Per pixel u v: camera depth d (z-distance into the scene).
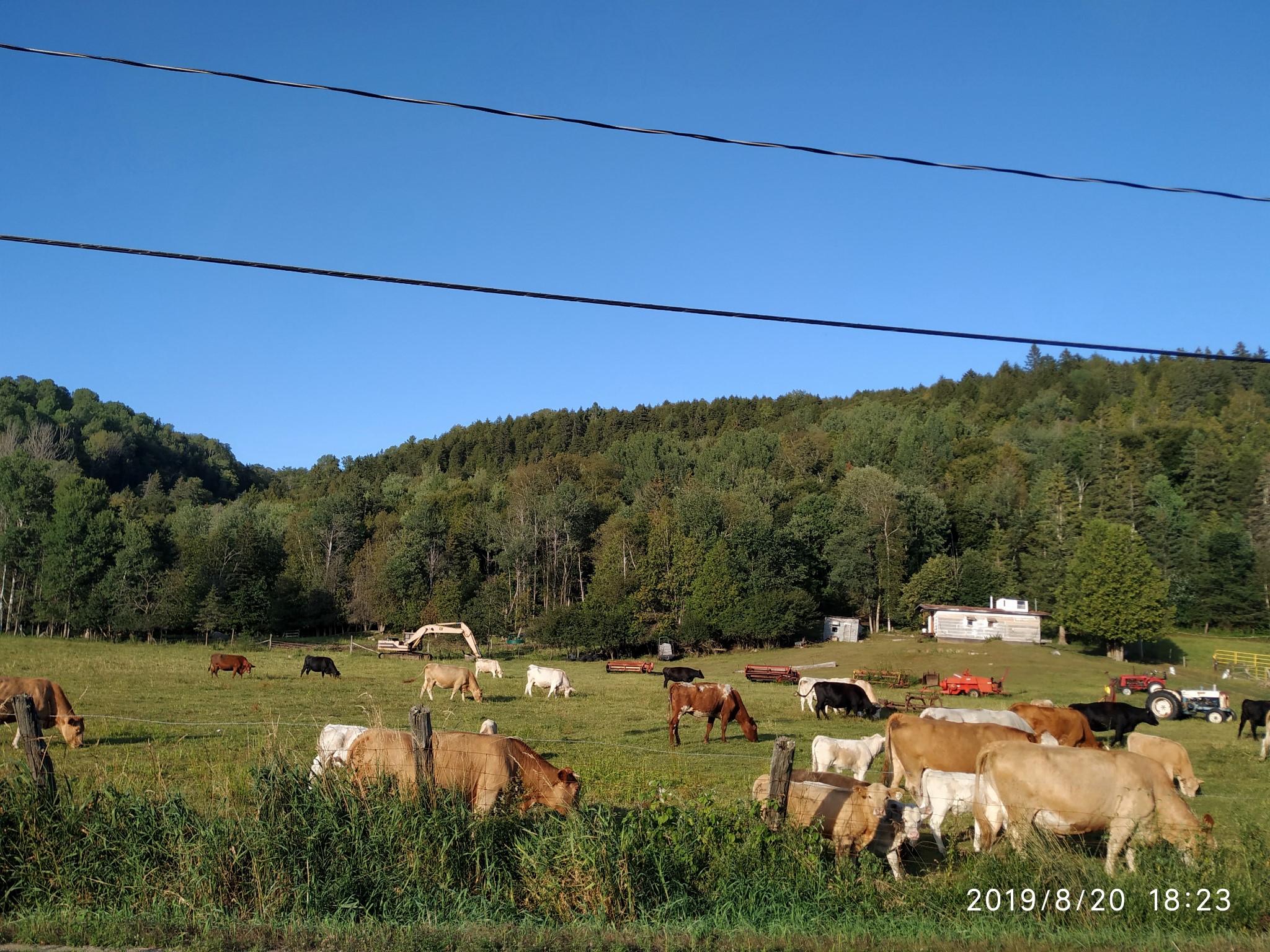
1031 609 83.06
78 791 9.02
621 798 14.44
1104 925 8.25
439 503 105.31
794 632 73.31
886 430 129.38
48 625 75.44
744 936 7.27
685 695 22.98
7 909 7.71
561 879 7.98
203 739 19.16
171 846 8.07
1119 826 10.34
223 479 183.62
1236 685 54.59
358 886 7.83
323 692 32.78
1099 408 144.75
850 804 10.35
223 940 6.88
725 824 8.91
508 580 85.75
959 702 38.84
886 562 86.25
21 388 162.38
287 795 8.65
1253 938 7.77
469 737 10.40
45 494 83.31
